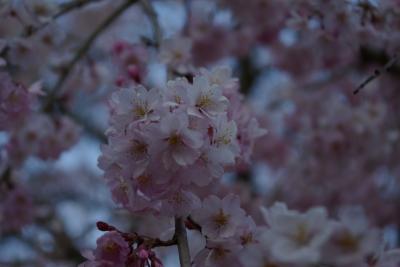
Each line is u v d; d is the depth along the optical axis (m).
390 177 1.75
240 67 2.13
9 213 1.27
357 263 0.70
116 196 0.83
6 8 1.13
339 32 1.14
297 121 1.77
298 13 1.17
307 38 1.27
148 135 0.79
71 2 1.19
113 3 1.67
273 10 1.39
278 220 0.72
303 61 1.58
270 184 2.02
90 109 2.03
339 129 1.57
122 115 0.80
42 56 1.18
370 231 0.70
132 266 0.80
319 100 1.71
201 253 0.81
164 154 0.79
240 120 0.88
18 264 1.62
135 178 0.80
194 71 1.05
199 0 1.57
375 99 1.62
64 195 1.99
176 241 0.81
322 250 0.70
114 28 2.02
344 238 0.70
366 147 1.59
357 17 1.12
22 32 1.15
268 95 2.17
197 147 0.79
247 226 0.81
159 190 0.80
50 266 1.64
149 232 1.40
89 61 1.31
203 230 0.81
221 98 0.81
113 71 1.41
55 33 1.17
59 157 1.24
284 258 0.70
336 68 1.63
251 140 0.90
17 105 1.02
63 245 1.71
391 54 1.15
